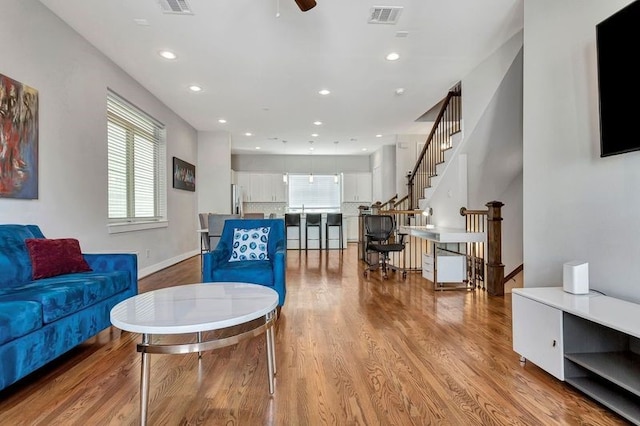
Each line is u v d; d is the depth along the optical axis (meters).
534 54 2.55
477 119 4.07
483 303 3.48
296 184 10.16
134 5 2.83
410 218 6.77
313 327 2.77
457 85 4.65
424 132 7.34
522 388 1.81
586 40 2.15
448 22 3.11
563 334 1.77
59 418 1.55
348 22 3.08
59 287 2.08
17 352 1.68
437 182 5.34
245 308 1.68
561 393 1.76
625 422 1.51
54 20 2.96
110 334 2.66
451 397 1.73
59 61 3.03
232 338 1.54
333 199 10.24
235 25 3.12
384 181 8.60
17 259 2.27
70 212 3.20
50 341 1.90
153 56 3.75
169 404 1.67
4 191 2.45
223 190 7.19
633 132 1.79
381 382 1.88
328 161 10.20
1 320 1.60
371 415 1.57
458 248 4.68
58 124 3.03
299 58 3.79
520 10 2.93
